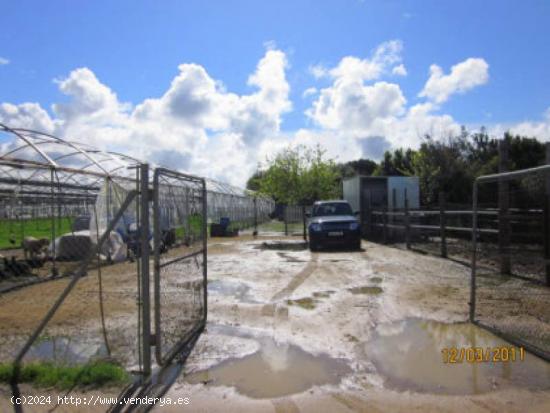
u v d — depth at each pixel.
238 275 10.81
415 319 6.67
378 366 4.88
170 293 5.55
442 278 9.84
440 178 24.44
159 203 4.87
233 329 6.30
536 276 9.06
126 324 6.60
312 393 4.23
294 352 5.34
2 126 12.22
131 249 14.48
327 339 5.82
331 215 17.45
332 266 12.06
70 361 5.06
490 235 13.71
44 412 3.85
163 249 5.46
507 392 4.20
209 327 6.40
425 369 4.79
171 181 5.46
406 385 4.39
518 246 9.10
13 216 15.22
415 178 21.09
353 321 6.62
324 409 3.92
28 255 14.69
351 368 4.84
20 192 15.18
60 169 10.16
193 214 6.38
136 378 4.56
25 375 4.54
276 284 9.58
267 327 6.37
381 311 7.15
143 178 4.63
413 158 28.34
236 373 4.71
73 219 18.52
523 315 6.62
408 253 14.63
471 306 6.54
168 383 4.45
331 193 39.97
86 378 4.48
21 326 6.58
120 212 4.76
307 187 39.59
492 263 11.77
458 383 4.42
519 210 9.31
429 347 5.47
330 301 7.89
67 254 14.10
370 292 8.55
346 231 15.94
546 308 7.00
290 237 23.59
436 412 3.84
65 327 6.49
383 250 15.80
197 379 4.56
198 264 6.55
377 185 21.00
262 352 5.35
